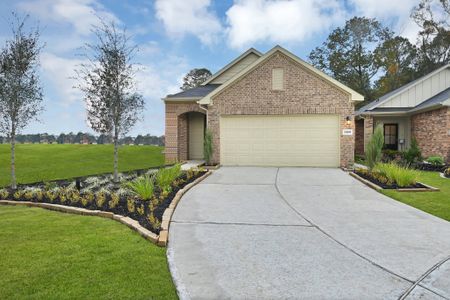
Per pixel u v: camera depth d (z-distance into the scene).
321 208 6.95
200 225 5.71
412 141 15.88
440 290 3.38
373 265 4.00
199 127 18.56
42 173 13.24
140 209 6.40
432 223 5.82
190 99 16.62
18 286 3.35
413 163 14.95
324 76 13.37
